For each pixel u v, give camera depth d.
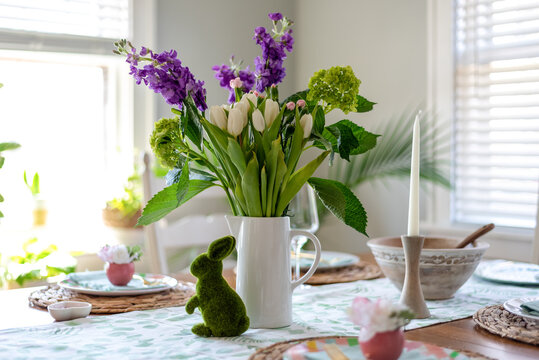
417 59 2.79
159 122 0.99
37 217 2.77
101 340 0.91
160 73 0.97
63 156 2.88
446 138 2.66
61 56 2.82
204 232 2.01
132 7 2.85
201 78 3.04
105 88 2.94
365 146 1.10
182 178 0.97
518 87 2.47
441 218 2.71
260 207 1.00
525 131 2.46
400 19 2.85
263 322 0.98
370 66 2.99
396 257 1.21
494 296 1.26
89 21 2.75
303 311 1.12
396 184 2.86
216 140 1.00
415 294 1.06
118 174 2.91
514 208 2.53
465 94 2.62
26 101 2.79
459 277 1.20
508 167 2.51
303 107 1.01
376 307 0.69
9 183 2.74
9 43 2.56
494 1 2.52
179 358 0.81
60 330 0.97
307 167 1.00
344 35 3.11
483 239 2.59
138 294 1.24
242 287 1.00
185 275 1.55
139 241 2.75
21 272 2.49
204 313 0.93
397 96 2.87
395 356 0.69
